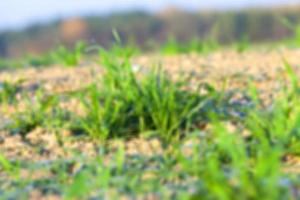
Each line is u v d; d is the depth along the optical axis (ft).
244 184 6.72
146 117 10.25
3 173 8.77
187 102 10.66
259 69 15.02
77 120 10.84
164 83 10.89
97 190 7.69
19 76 16.58
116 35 11.48
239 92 12.29
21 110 12.44
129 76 10.93
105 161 8.94
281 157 8.65
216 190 6.48
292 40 22.22
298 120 9.00
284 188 6.91
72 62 18.67
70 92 11.45
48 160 9.25
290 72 10.77
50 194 7.80
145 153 9.19
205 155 8.61
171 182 7.85
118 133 10.02
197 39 22.52
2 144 10.18
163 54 21.44
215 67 15.78
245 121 9.86
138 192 7.53
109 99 10.30
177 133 9.66
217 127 8.25
